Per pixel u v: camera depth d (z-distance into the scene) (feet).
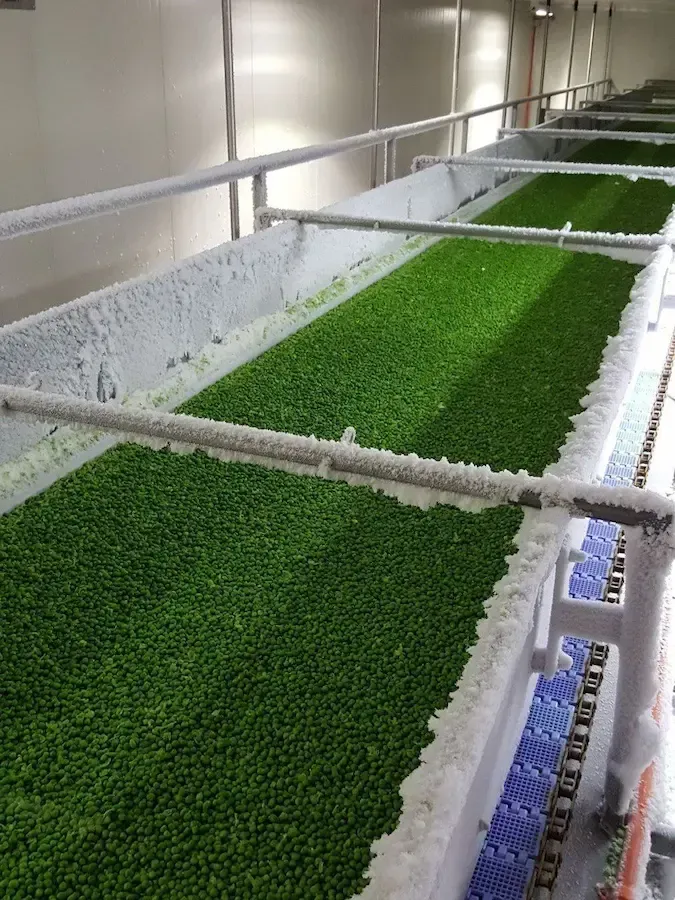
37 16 9.44
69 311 6.17
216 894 3.18
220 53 13.04
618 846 4.68
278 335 8.75
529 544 4.35
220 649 4.50
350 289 10.24
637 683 4.06
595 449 6.17
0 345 5.55
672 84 36.22
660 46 37.45
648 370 10.75
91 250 11.13
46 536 5.52
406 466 3.44
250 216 14.75
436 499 3.45
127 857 3.35
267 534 5.56
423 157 13.99
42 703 4.17
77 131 10.41
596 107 29.01
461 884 3.99
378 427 6.92
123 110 11.16
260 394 7.54
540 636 5.12
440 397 7.47
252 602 4.88
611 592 7.18
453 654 4.32
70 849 3.39
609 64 38.40
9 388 4.24
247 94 14.07
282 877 3.23
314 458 3.53
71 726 4.03
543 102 39.27
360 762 3.73
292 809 3.51
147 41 11.36
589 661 6.23
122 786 3.69
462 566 5.06
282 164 9.54
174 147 12.48
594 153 23.27
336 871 3.23
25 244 9.98
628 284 10.44
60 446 6.30
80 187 10.66
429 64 23.57
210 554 5.36
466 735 3.36
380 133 12.17
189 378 7.54
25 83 9.45
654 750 4.25
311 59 15.84
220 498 6.00
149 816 3.54
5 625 4.69
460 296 10.19
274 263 8.89
